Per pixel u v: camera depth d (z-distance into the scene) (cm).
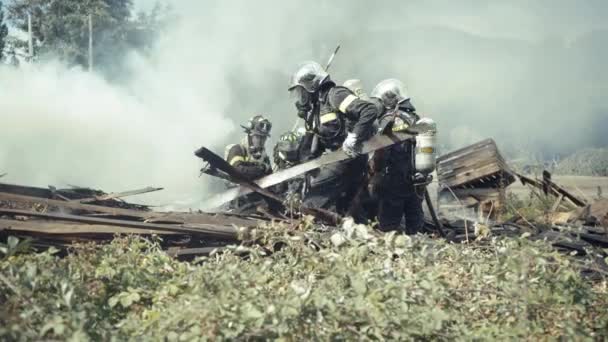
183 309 377
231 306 379
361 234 485
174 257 563
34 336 345
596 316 441
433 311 387
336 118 758
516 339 394
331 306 371
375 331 372
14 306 366
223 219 645
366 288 400
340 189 765
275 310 366
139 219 628
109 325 385
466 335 396
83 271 446
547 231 781
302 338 375
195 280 419
